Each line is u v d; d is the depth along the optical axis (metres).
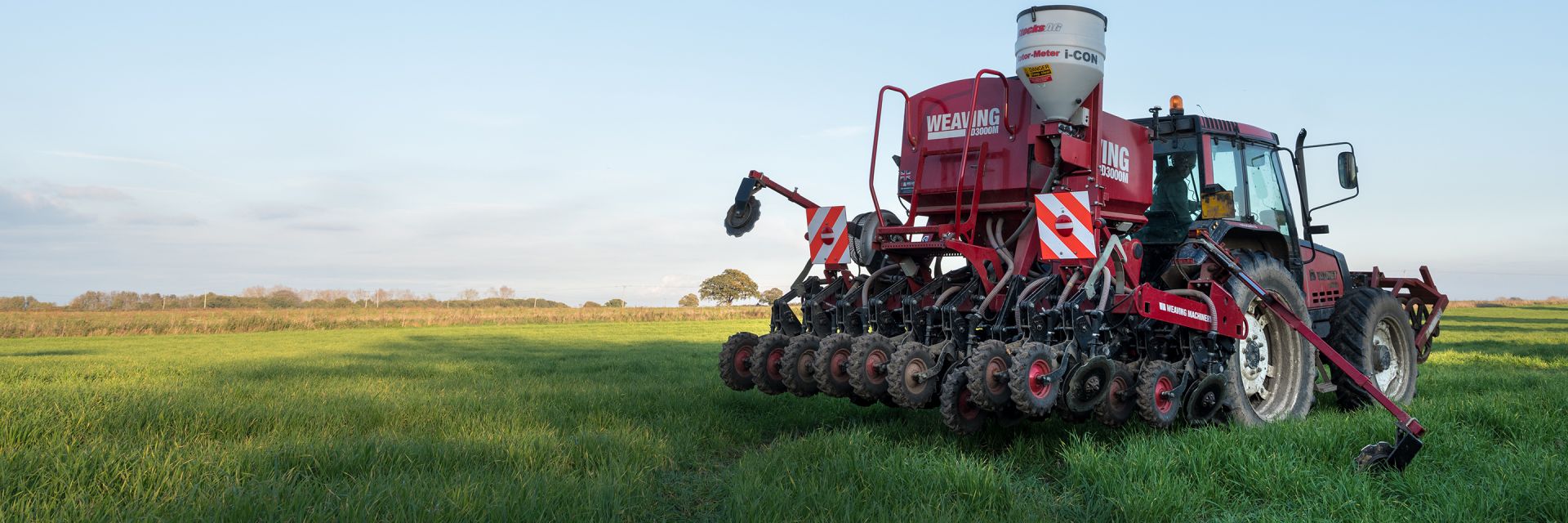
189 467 4.21
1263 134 7.72
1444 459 4.70
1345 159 7.65
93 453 4.40
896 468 4.34
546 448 4.91
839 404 7.30
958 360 5.54
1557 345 17.62
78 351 20.33
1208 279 5.97
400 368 12.20
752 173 6.81
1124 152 6.32
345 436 5.42
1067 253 5.44
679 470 4.98
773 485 4.15
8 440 4.99
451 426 5.93
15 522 3.30
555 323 45.28
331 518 3.43
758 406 7.23
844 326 6.29
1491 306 73.25
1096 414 5.35
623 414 6.61
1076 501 4.16
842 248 6.38
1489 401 6.04
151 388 8.43
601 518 3.58
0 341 27.94
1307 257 7.75
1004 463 4.97
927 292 6.14
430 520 3.42
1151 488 3.99
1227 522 3.69
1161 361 5.51
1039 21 5.68
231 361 14.27
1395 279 8.96
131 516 3.40
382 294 60.19
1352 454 4.68
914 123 6.58
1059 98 5.65
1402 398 7.63
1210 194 6.55
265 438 5.41
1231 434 4.90
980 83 6.27
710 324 41.69
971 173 6.22
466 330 35.44
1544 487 3.83
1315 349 6.98
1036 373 4.94
